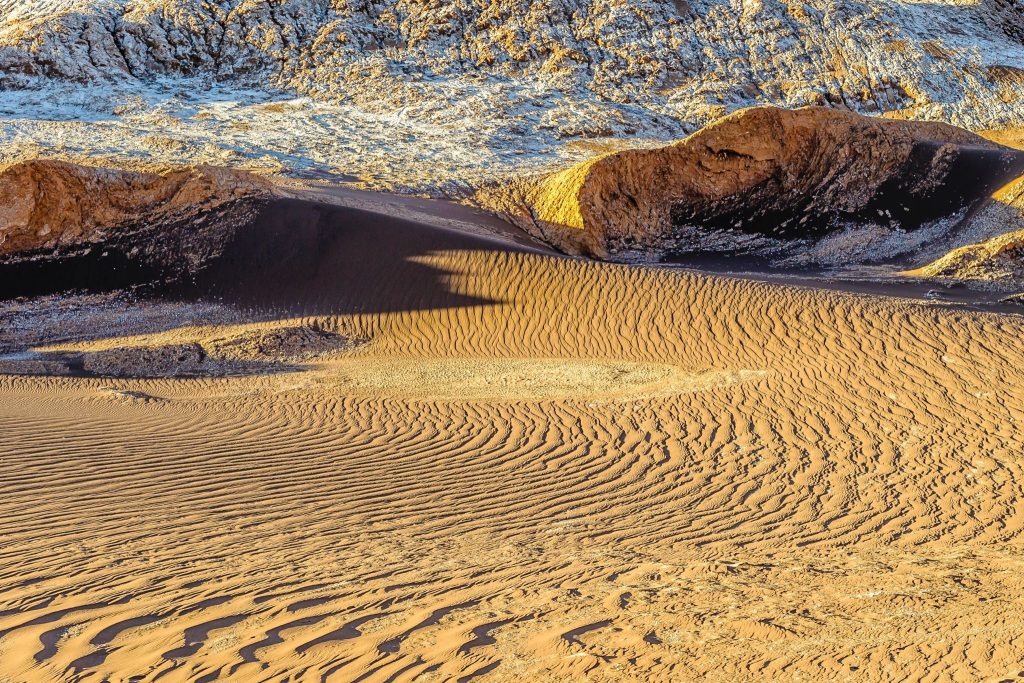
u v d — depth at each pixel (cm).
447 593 524
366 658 416
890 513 791
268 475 905
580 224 3503
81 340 2238
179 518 722
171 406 1359
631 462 991
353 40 6019
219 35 5959
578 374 1589
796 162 3700
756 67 6159
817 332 1667
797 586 545
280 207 2703
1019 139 5450
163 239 2644
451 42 6112
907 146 3625
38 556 591
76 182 2670
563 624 466
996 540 699
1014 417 1173
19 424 1111
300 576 556
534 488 878
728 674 399
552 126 5094
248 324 2277
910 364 1447
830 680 392
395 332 2116
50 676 394
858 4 6925
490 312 2100
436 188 3847
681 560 618
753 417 1202
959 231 3203
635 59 6028
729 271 3178
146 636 443
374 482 891
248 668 403
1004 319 1672
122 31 5834
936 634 448
